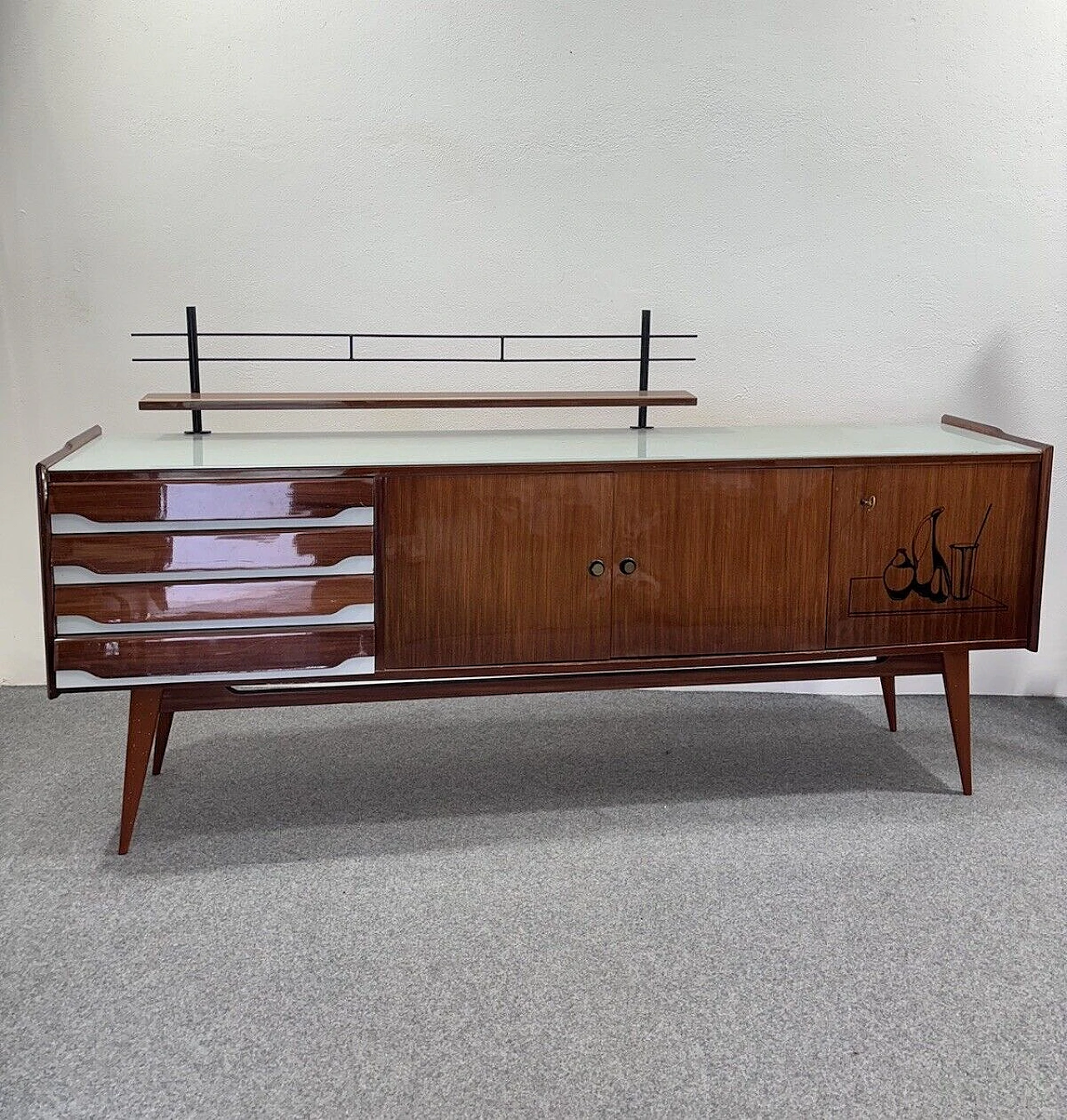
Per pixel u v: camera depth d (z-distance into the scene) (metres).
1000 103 3.04
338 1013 1.82
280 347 3.11
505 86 3.00
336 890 2.19
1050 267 3.13
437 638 2.41
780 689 3.33
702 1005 1.84
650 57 3.01
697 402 2.92
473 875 2.26
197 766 2.76
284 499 2.29
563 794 2.63
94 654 2.26
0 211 3.03
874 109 3.04
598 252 3.11
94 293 3.07
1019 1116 1.60
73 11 2.92
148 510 2.25
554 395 2.79
